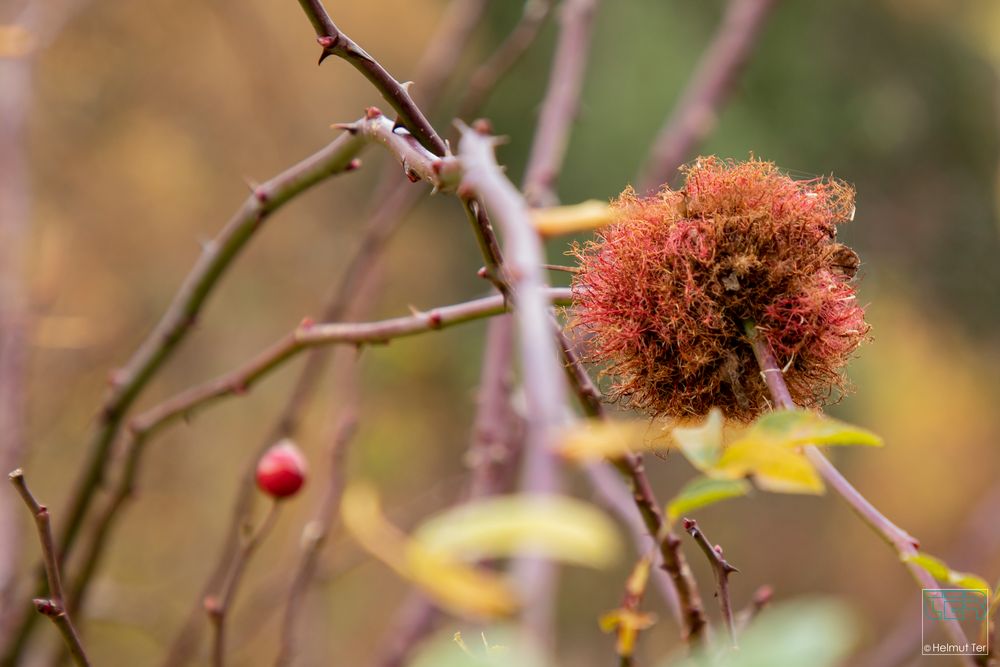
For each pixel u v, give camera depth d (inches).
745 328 18.5
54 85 51.7
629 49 60.9
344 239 60.1
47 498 41.4
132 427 22.8
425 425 59.4
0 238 28.0
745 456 15.9
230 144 57.4
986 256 69.1
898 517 72.5
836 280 18.8
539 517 12.3
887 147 65.9
